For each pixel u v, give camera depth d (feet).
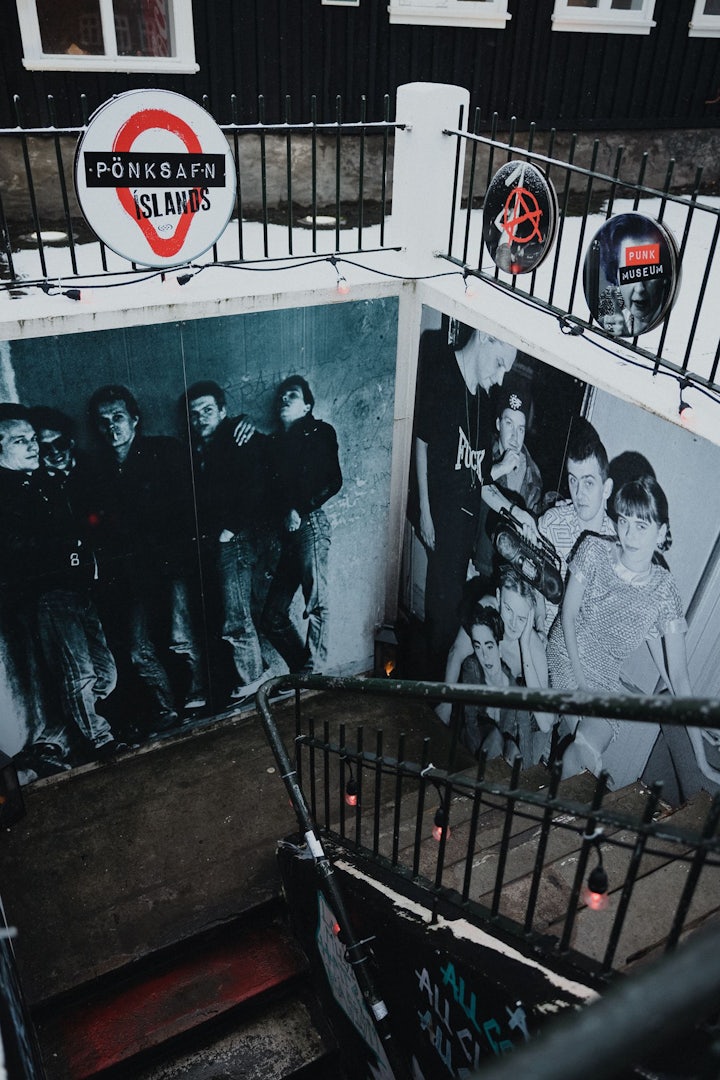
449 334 17.99
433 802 17.94
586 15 23.11
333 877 12.14
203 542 18.94
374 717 22.26
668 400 12.98
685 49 24.63
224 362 17.17
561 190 25.58
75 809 19.12
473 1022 9.19
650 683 14.61
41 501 16.48
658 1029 2.37
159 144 14.28
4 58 18.79
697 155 26.73
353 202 24.09
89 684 19.11
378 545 22.25
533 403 15.87
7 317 14.73
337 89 22.22
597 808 6.69
